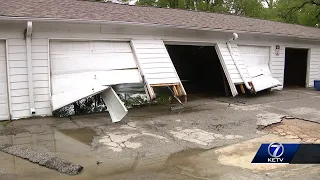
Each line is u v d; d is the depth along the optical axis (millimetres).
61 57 7516
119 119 6785
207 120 7082
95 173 4035
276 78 12461
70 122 6715
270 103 9461
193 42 9930
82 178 3861
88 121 6828
